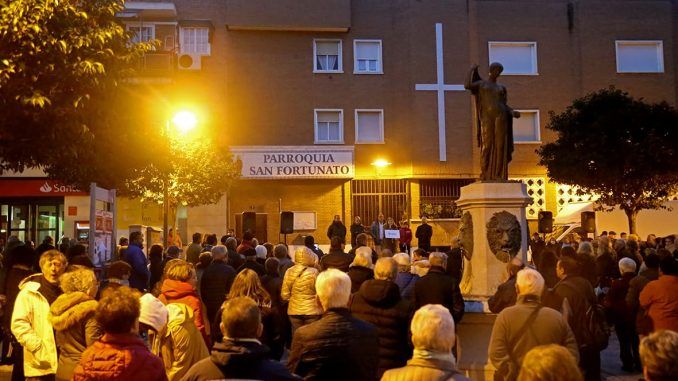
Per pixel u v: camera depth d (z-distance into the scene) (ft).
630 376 33.53
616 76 101.86
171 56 86.89
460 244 34.63
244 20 96.63
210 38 96.02
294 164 95.09
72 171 51.88
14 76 34.19
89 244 40.55
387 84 99.35
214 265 32.68
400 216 97.04
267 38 98.37
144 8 93.25
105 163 49.26
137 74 47.96
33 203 93.81
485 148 33.50
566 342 17.94
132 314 14.76
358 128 98.78
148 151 52.21
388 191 97.86
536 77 100.99
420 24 98.68
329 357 16.02
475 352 28.58
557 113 100.89
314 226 96.22
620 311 34.63
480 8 100.53
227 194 94.79
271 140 97.50
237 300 13.73
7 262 31.94
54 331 22.35
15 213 93.56
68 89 36.37
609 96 80.59
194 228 93.97
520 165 99.71
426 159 97.14
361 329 16.49
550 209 99.25
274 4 97.14
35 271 35.86
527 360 9.49
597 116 79.77
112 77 38.93
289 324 36.17
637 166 75.25
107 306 14.66
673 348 9.46
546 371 9.16
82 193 92.94
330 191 97.45
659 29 102.68
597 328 22.77
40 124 36.27
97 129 40.83
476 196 32.73
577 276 23.40
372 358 16.51
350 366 16.12
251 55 97.91
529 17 101.30
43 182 92.22
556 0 102.12
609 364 37.24
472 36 99.71
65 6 35.81
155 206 95.09
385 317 20.34
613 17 102.27
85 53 36.81
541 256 29.99
